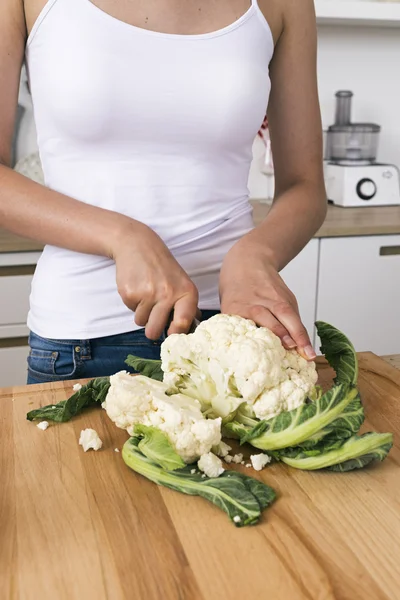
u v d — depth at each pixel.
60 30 0.91
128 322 1.02
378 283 2.08
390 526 0.65
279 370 0.77
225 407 0.79
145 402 0.75
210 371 0.79
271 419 0.76
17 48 0.95
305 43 1.08
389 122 2.55
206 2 0.94
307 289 2.02
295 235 1.01
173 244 1.02
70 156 0.98
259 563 0.60
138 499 0.69
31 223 0.91
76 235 0.88
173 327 0.82
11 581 0.57
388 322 2.13
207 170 1.02
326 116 2.49
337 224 2.02
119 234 0.86
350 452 0.73
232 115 0.98
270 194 2.45
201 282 1.06
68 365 1.03
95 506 0.68
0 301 1.83
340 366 0.91
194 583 0.57
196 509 0.68
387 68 2.49
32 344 1.06
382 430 0.85
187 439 0.72
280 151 1.14
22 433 0.83
